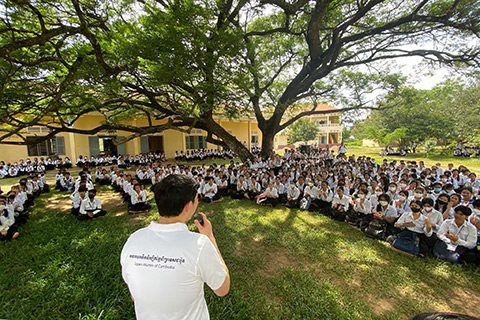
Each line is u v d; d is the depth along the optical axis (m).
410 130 20.62
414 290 3.22
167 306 1.12
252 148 22.45
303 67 10.77
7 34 5.30
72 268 3.66
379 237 4.68
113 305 2.87
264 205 7.02
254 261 3.88
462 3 7.44
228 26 6.97
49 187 10.19
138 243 1.22
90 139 16.64
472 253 3.70
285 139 33.16
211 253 1.21
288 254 4.14
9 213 4.97
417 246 4.03
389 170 8.94
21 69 5.72
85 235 4.94
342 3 8.80
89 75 5.71
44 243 4.63
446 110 20.31
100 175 10.83
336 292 3.12
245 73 7.20
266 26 10.13
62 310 2.85
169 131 19.81
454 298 3.09
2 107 6.46
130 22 6.27
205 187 7.53
